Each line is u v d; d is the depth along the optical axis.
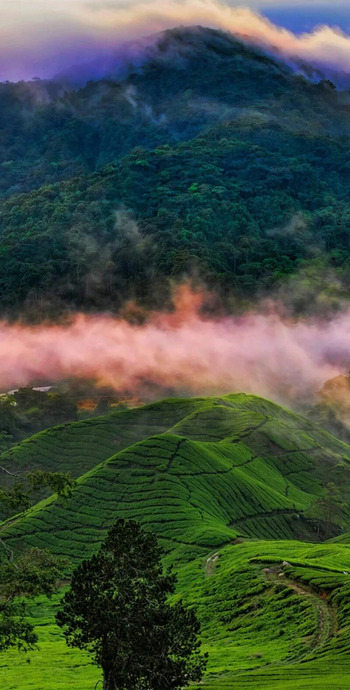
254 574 150.88
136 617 77.25
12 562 77.56
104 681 77.38
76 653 125.31
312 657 110.38
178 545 193.12
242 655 116.75
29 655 123.94
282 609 132.38
